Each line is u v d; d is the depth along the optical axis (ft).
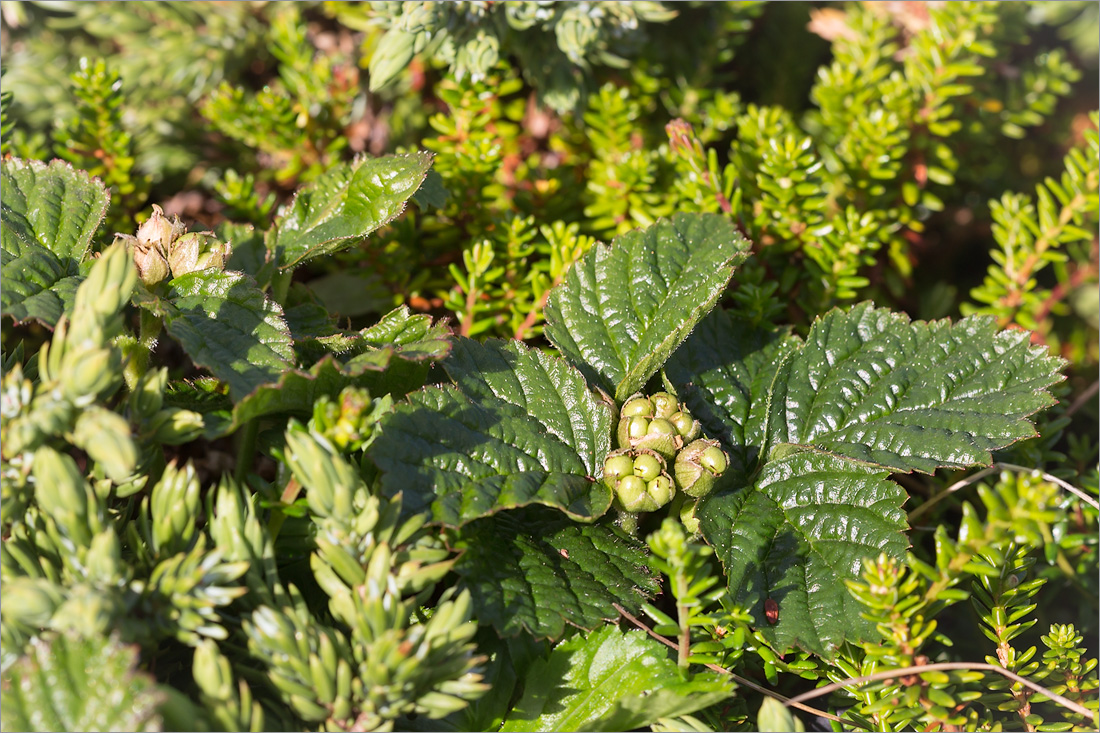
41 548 1.05
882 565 1.08
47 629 1.03
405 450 1.10
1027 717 1.13
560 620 1.09
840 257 1.33
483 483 1.11
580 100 1.40
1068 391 1.31
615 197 1.38
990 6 1.39
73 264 1.14
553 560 1.13
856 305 1.24
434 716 1.04
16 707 0.99
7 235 1.13
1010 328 1.21
